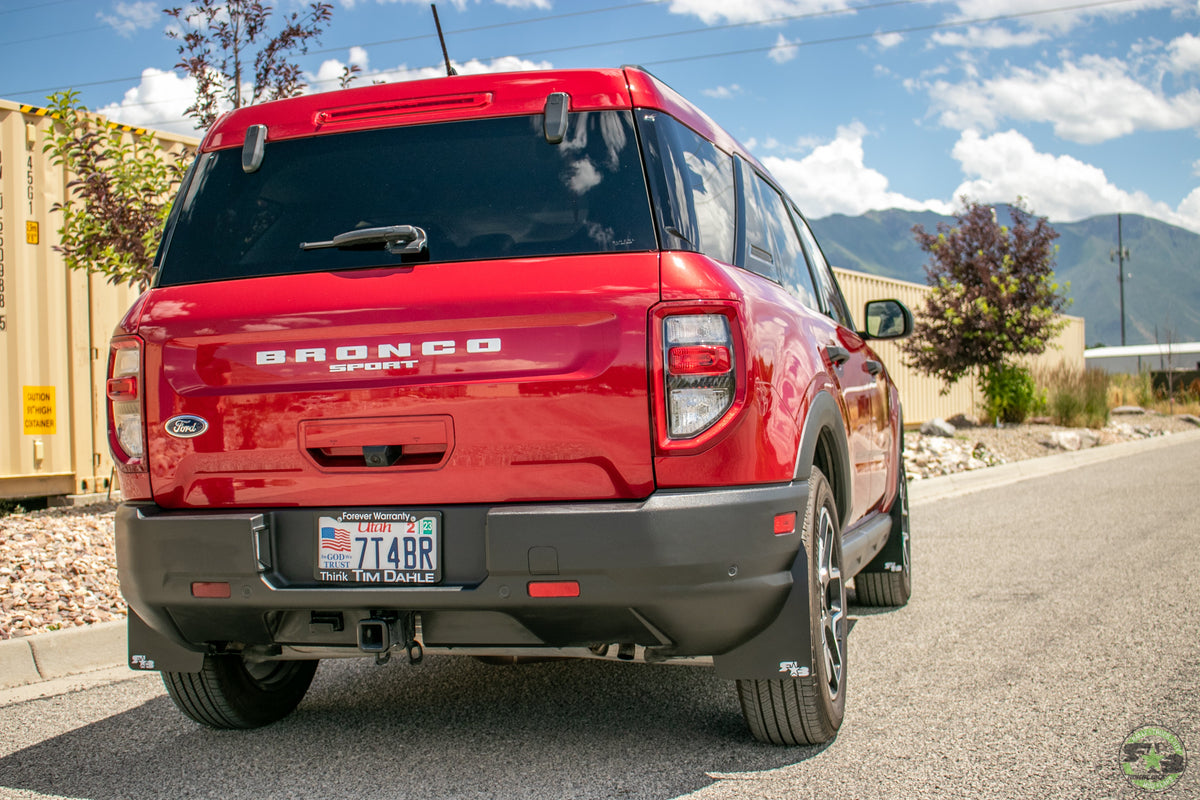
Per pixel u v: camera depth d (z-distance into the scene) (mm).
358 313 2893
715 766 3188
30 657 4562
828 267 5258
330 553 2902
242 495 2998
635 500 2756
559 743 3457
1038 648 4617
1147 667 4230
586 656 3123
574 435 2764
